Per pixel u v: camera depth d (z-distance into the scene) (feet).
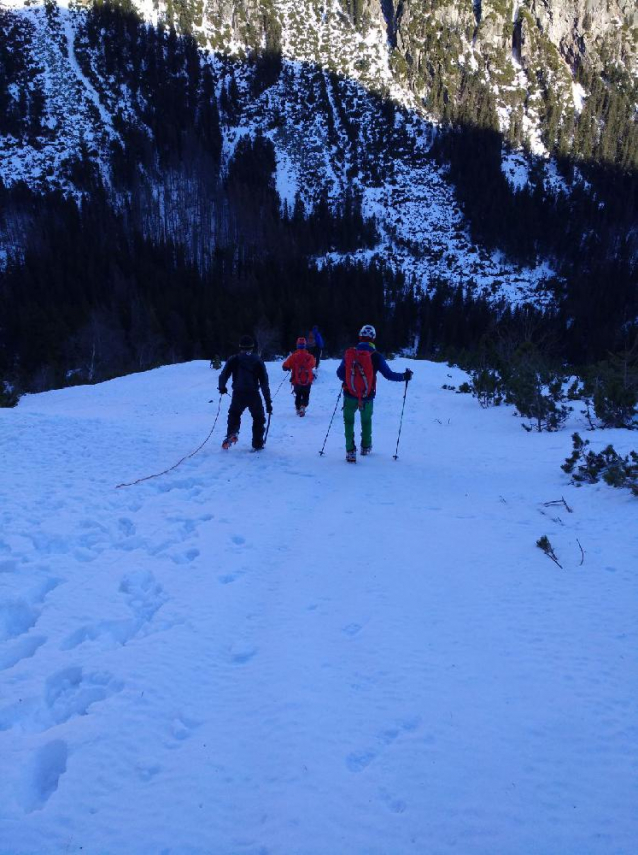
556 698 7.77
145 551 13.70
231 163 419.54
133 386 65.21
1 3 490.08
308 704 7.91
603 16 515.09
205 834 5.83
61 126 411.54
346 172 416.87
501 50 490.08
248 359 24.56
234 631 10.19
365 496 18.24
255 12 547.90
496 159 413.39
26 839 5.75
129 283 235.20
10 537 13.80
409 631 9.86
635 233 347.56
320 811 6.04
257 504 17.42
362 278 271.08
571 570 11.84
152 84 467.93
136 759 6.93
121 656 9.20
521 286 317.83
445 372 61.41
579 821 5.74
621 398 25.26
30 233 291.99
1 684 8.35
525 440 26.23
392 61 493.36
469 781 6.36
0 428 25.98
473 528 14.88
